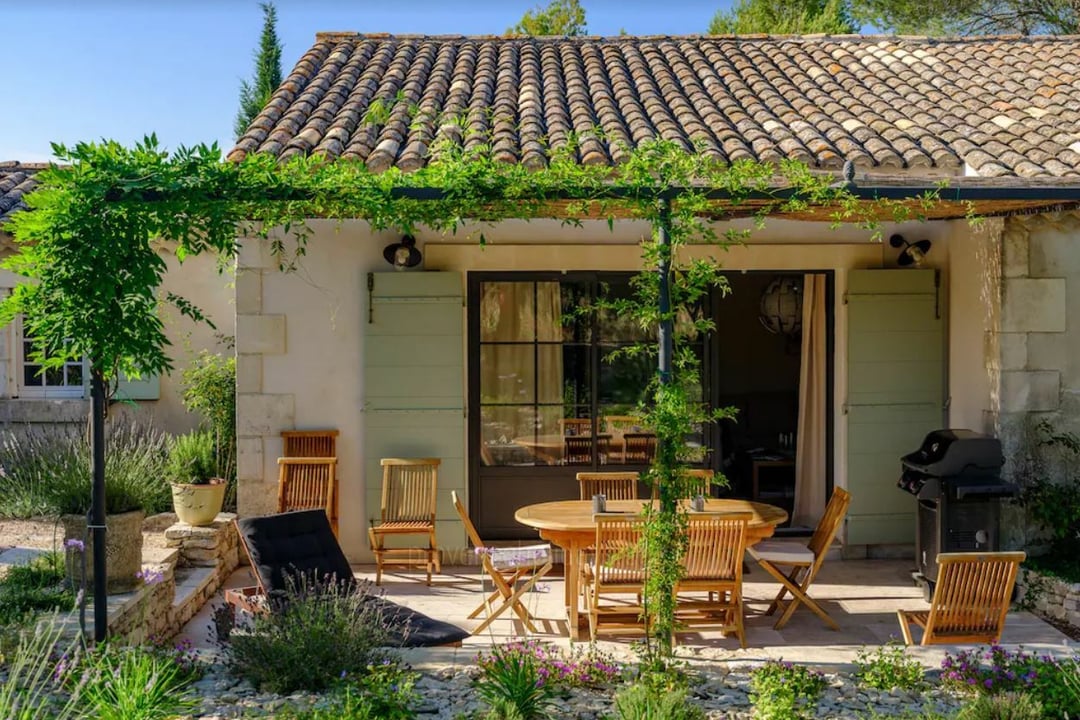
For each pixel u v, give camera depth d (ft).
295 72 36.22
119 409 37.22
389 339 31.22
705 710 18.53
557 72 36.76
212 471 32.71
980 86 34.58
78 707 17.38
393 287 31.17
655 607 21.02
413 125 30.71
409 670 20.31
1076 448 29.07
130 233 21.21
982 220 26.43
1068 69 35.47
